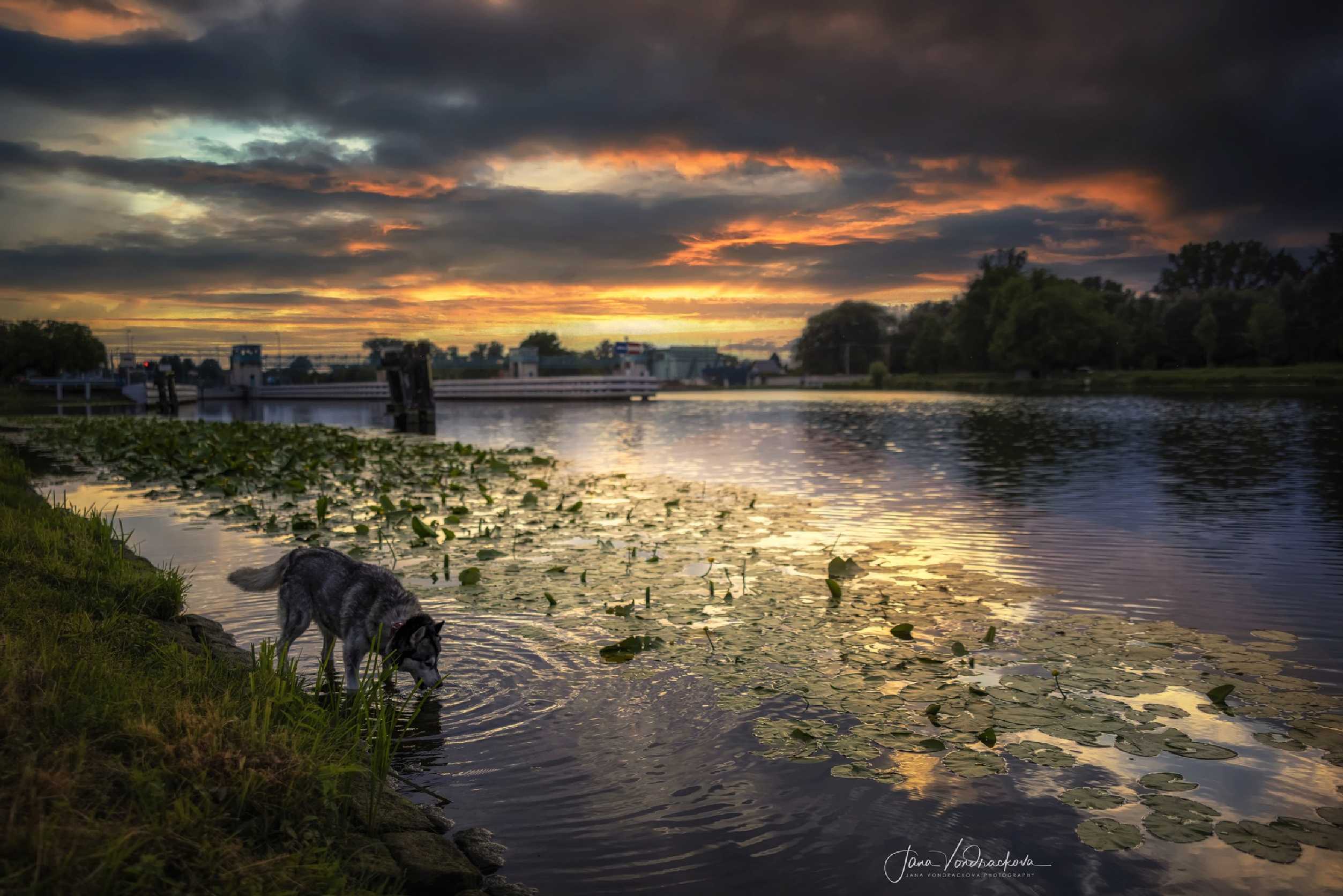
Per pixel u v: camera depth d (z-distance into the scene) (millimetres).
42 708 3902
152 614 6957
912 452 24219
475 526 12453
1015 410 46875
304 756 4164
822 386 135875
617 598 8461
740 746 5145
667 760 4969
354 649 5949
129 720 4004
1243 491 15602
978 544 11156
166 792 3570
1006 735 5285
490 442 29375
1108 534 11789
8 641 4660
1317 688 5973
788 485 17172
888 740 5191
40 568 7105
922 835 4164
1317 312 94000
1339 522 12461
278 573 6434
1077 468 19547
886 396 80812
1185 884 3738
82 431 29781
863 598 8484
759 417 45500
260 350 109188
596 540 11461
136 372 82188
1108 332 99125
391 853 3850
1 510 9680
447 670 6398
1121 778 4703
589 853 4035
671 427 37906
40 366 80562
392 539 11406
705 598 8469
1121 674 6285
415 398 34875
